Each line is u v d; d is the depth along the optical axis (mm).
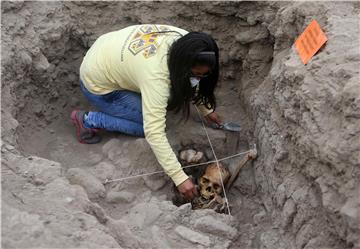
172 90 2252
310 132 1974
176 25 3059
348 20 2275
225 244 2162
